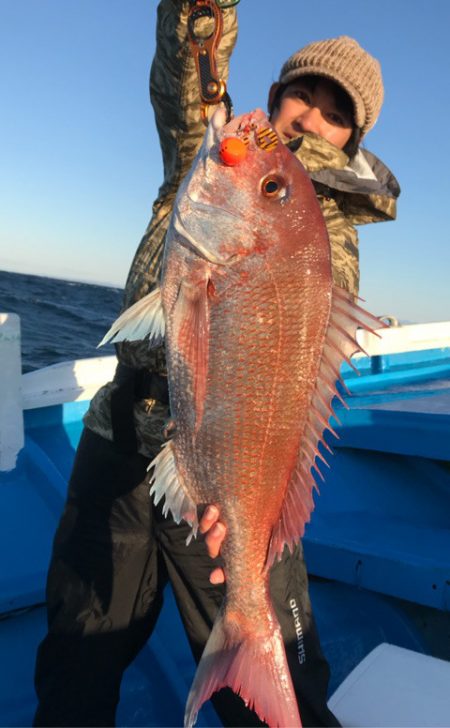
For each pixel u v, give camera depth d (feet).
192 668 3.89
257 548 2.54
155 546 3.28
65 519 3.36
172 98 2.93
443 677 3.18
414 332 9.04
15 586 3.80
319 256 2.41
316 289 2.40
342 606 4.52
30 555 4.04
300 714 2.88
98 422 3.35
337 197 3.43
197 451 2.51
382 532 4.78
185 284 2.47
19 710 3.45
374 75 3.35
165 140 3.12
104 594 3.21
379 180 3.63
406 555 4.25
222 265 2.41
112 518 3.23
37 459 4.66
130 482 3.21
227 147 2.36
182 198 2.49
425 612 4.54
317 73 3.30
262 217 2.39
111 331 2.48
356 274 3.18
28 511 4.35
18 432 4.63
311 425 2.45
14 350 4.58
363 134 3.53
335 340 2.41
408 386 7.63
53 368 5.39
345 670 4.03
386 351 8.63
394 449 5.37
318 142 3.17
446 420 5.12
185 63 2.81
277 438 2.45
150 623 3.39
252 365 2.42
